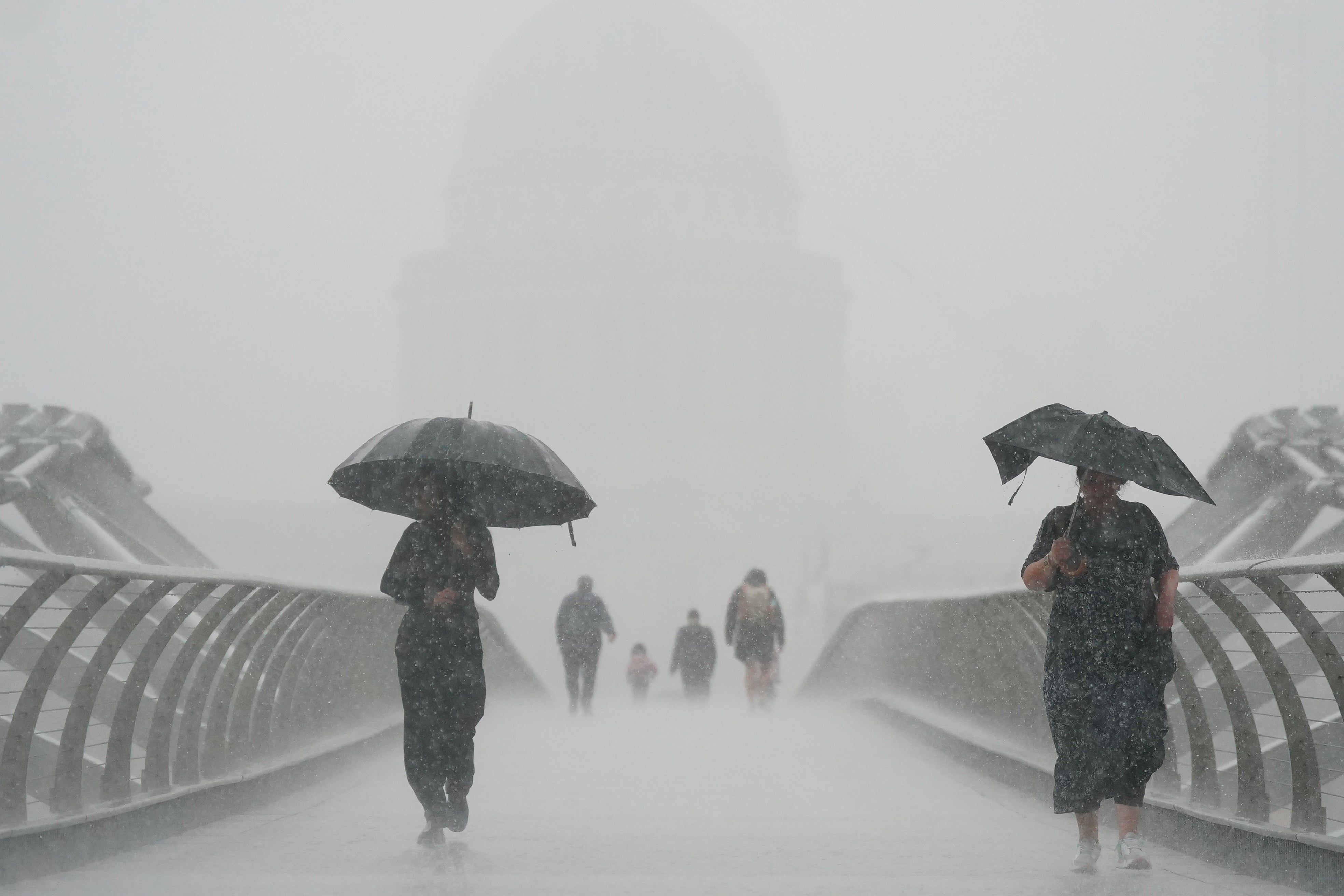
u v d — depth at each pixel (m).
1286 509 40.31
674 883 16.05
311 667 30.27
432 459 19.00
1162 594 17.06
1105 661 17.05
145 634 37.31
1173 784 21.30
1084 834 17.17
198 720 22.42
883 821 22.27
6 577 34.91
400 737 36.84
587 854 18.62
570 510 21.20
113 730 19.97
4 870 15.74
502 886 15.67
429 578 19.08
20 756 17.38
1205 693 35.88
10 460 40.59
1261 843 16.64
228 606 21.91
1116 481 17.25
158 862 17.86
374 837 20.20
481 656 19.41
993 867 17.67
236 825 21.66
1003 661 30.48
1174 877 16.70
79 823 17.48
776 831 20.94
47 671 17.61
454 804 19.20
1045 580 17.34
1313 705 32.53
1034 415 17.62
